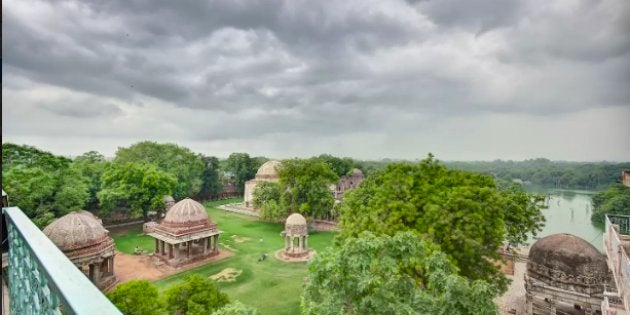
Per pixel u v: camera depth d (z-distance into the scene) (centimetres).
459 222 1742
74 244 2705
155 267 3338
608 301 1869
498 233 1848
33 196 3694
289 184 5353
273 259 3581
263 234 4675
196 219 3581
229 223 5375
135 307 1656
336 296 812
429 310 817
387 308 766
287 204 5281
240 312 751
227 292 2756
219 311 770
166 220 3544
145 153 6931
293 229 3709
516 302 2497
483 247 1848
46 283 282
